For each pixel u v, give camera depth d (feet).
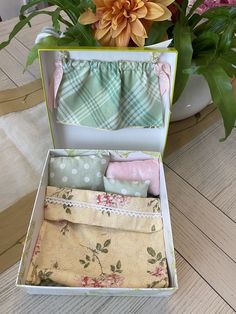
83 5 1.73
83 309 1.57
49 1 1.90
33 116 2.57
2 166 2.23
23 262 1.53
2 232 1.87
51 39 1.88
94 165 1.98
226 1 2.18
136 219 1.84
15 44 3.05
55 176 1.98
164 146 2.22
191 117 2.60
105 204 1.87
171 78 1.82
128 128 2.09
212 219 1.99
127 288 1.49
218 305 1.61
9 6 4.54
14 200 2.03
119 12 1.63
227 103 1.82
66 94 1.88
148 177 2.00
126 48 1.68
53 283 1.59
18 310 1.57
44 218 1.84
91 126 2.01
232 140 2.46
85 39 1.82
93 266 1.68
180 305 1.60
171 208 2.04
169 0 1.68
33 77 2.84
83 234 1.82
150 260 1.70
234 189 2.16
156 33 1.82
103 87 1.85
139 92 1.86
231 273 1.74
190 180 2.20
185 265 1.76
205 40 1.98
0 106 2.60
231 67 1.95
